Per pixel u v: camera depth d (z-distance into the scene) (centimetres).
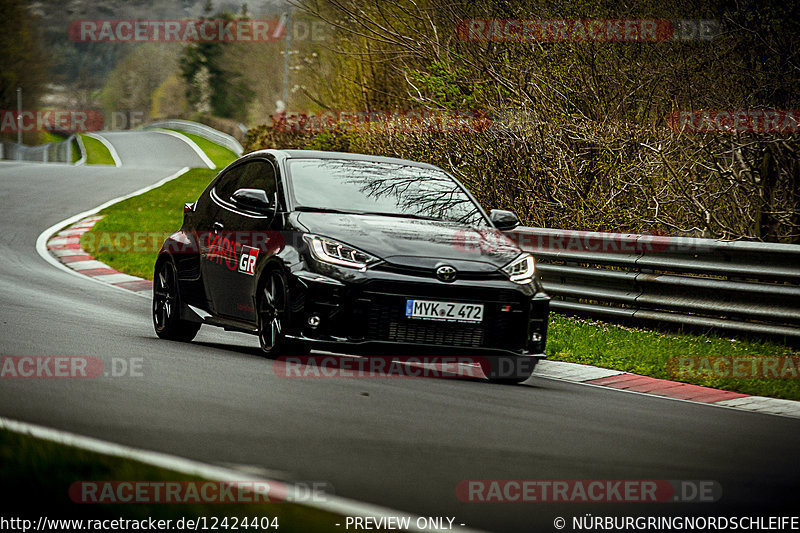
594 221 4825
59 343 3017
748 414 2669
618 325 4228
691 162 4734
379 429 2092
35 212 8169
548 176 4981
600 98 5231
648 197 4775
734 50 4869
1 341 2955
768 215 4531
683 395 2953
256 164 3369
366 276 2752
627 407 2639
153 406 2173
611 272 4259
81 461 1590
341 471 1736
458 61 5694
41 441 1723
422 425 2164
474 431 2142
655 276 4119
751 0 4700
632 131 4728
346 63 7725
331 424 2111
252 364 2853
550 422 2311
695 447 2144
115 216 8056
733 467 1967
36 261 5788
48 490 1428
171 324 3450
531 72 5372
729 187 4684
